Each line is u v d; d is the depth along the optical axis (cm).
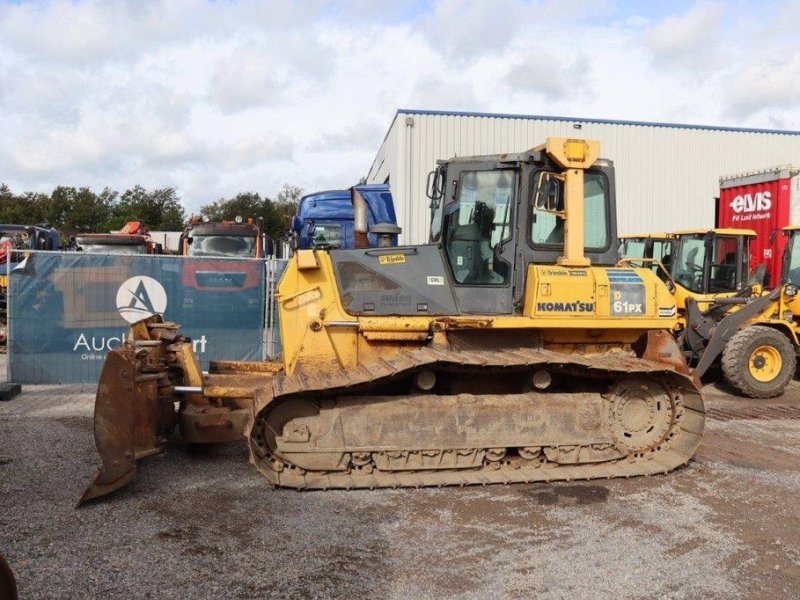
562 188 621
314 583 398
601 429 606
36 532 466
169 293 1053
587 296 608
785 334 1051
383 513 510
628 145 2092
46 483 567
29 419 789
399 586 396
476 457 587
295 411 575
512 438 591
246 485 571
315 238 1512
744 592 393
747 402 977
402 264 620
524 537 468
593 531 479
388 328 609
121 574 405
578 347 642
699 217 2152
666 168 2120
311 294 614
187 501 532
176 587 390
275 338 1079
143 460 636
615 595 388
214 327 1066
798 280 1123
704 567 424
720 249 1159
